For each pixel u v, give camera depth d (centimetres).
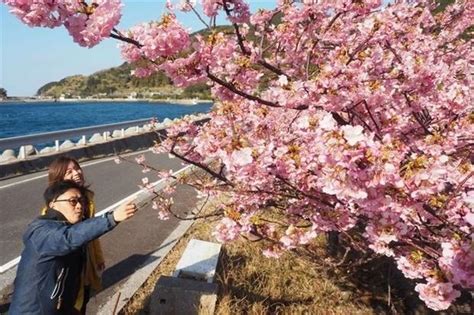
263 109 377
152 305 412
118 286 480
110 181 1046
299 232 330
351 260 555
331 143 229
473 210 272
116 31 253
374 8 405
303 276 544
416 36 459
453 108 369
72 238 255
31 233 268
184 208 788
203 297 407
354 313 507
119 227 685
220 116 387
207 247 521
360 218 330
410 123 371
